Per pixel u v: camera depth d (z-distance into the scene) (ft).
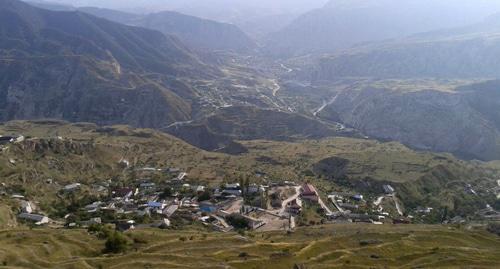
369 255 485.56
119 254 481.05
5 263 441.68
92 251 495.00
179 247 500.74
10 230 548.31
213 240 525.75
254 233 598.75
